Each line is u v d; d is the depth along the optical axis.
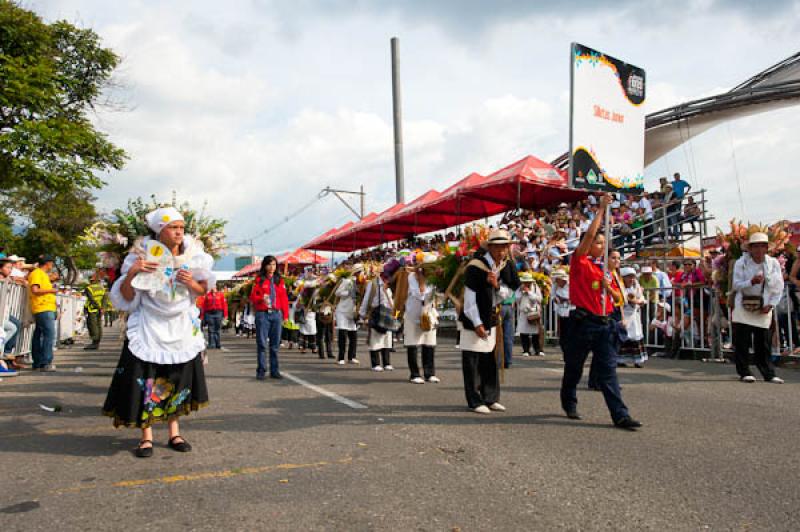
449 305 19.47
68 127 20.14
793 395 7.11
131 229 5.81
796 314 10.06
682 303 11.40
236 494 3.62
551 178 16.58
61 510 3.38
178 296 4.66
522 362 10.85
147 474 4.05
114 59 23.30
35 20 20.61
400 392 7.56
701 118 20.38
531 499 3.54
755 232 8.11
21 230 41.28
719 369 9.63
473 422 5.66
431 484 3.81
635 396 7.07
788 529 3.10
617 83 6.83
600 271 5.66
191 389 4.80
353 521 3.19
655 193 18.08
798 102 18.42
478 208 22.80
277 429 5.37
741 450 4.62
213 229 6.11
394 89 27.83
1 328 9.47
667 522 3.19
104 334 23.97
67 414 6.21
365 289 10.58
